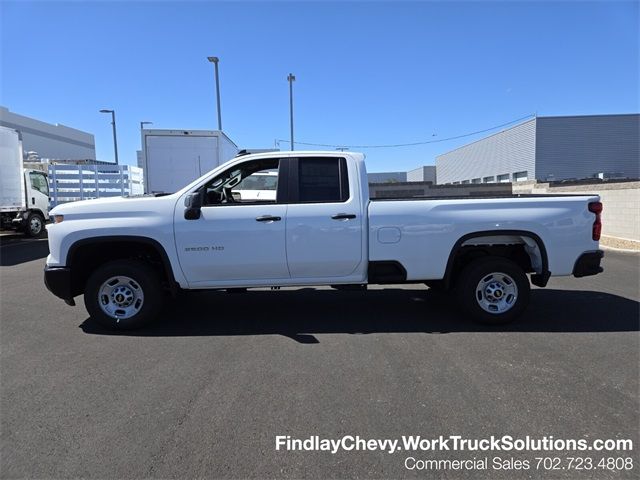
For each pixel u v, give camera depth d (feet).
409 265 17.85
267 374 13.62
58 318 20.01
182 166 45.09
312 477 8.96
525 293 17.94
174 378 13.41
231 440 10.16
